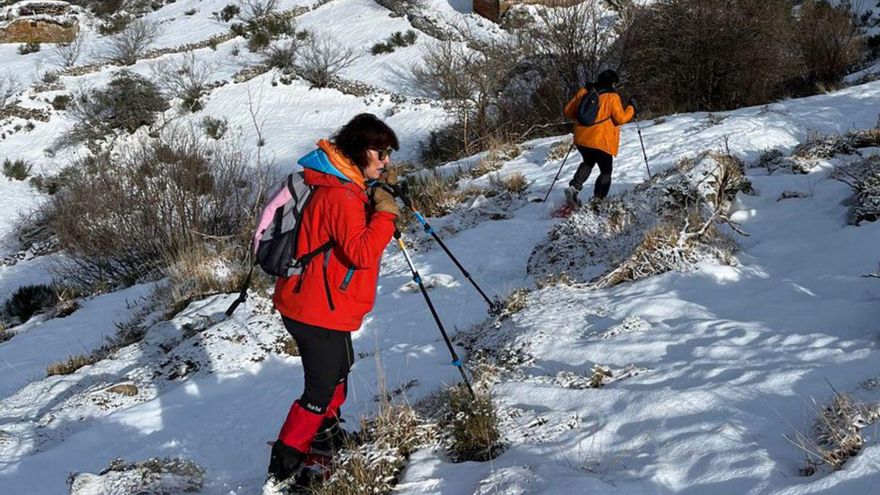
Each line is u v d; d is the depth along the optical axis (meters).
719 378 4.15
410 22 33.47
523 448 3.93
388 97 29.16
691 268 6.14
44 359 9.09
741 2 19.27
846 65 20.36
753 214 7.52
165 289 10.07
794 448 3.36
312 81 31.27
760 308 5.24
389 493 3.83
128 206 14.45
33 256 21.66
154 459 4.77
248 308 7.71
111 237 14.38
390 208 3.76
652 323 5.30
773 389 3.86
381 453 4.00
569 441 3.88
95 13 41.47
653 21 19.92
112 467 4.74
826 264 6.00
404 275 8.77
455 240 9.80
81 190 15.30
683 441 3.57
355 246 3.69
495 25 31.05
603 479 3.42
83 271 15.77
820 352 4.18
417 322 7.11
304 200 3.86
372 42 32.94
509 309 6.12
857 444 3.21
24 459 5.55
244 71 32.25
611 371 4.59
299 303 3.85
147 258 14.30
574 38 21.48
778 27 19.53
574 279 6.82
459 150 20.67
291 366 6.71
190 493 4.53
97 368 7.31
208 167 15.30
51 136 30.47
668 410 3.88
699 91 19.73
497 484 3.49
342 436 4.31
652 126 14.41
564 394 4.36
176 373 6.73
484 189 11.80
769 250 6.60
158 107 30.45
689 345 4.76
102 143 29.25
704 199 7.32
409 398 5.02
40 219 23.56
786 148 11.98
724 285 5.86
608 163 9.55
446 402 4.45
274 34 34.72
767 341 4.53
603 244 7.32
